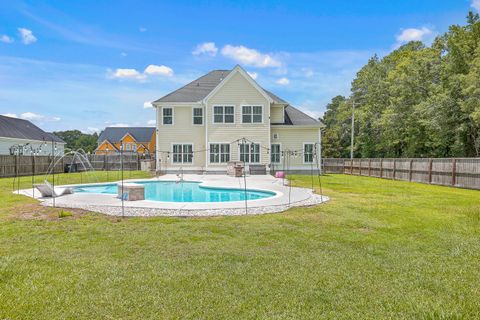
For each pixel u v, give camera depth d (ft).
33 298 10.64
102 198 35.27
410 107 96.89
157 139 78.13
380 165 76.69
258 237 18.86
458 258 15.06
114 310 9.94
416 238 18.75
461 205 31.24
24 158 74.08
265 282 12.13
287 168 78.69
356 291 11.40
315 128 78.64
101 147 202.18
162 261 14.40
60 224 22.09
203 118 78.13
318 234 19.62
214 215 25.81
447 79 84.23
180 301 10.56
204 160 78.23
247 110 75.41
